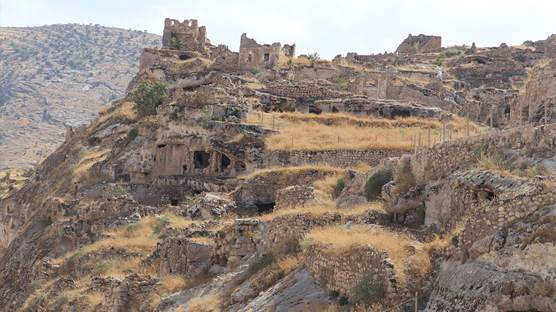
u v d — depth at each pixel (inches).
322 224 2082.9
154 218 3122.5
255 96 4013.3
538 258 1357.0
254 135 3499.0
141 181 3727.9
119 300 2466.8
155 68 4911.4
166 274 2549.2
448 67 5477.4
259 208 3078.2
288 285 1863.9
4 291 3528.5
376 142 3257.9
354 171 2598.4
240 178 3371.1
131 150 3814.0
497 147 1861.5
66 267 3043.8
